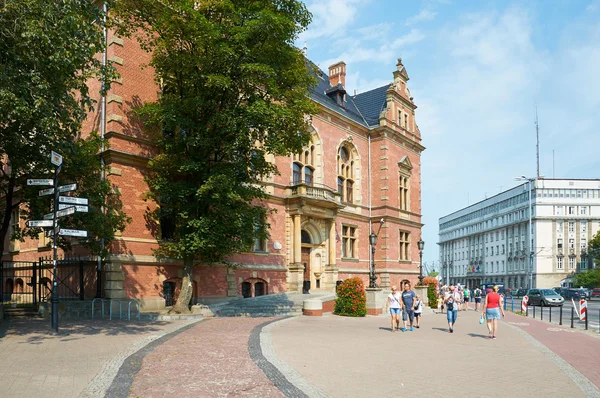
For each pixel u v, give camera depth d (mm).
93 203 17828
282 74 20000
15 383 8172
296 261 31188
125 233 21531
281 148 19812
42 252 25656
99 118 22250
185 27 18422
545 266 84562
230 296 26672
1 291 18375
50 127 13789
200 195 19328
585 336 17484
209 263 22562
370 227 39812
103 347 11805
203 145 19797
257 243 29625
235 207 20672
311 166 34531
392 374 9672
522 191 90875
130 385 8195
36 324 16266
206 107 19906
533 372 10250
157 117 19641
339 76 44344
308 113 20625
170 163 20953
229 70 18938
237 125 19281
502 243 99062
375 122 40781
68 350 11312
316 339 14352
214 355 11047
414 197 44000
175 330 15508
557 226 85500
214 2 18203
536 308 37719
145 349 11680
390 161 40312
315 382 8797
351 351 12336
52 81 13859
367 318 22953
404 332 17281
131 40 22703
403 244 42094
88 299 20750
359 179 38938
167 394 7711
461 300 35312
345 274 36406
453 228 129500
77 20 13422
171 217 22266
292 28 19016
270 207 30531
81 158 17203
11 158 15859
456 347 13750
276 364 10078
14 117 13273
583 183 86438
